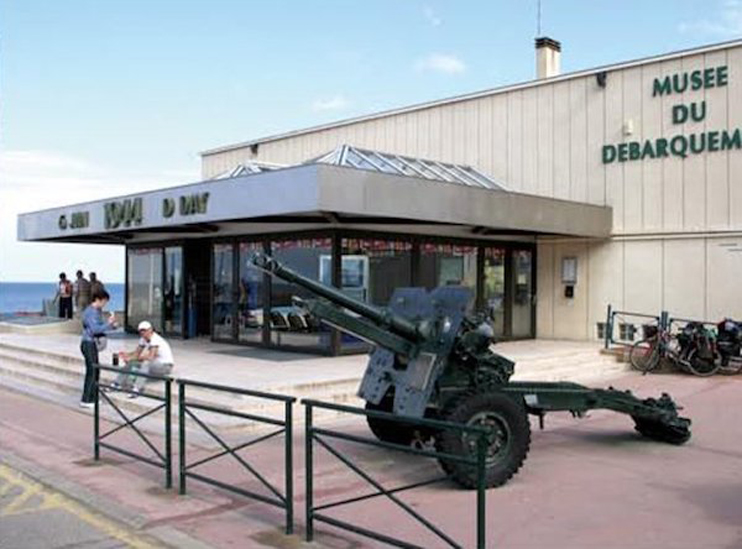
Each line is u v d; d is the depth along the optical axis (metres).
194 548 5.45
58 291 24.97
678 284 17.33
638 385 14.02
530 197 16.06
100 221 17.25
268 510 6.35
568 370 15.17
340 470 7.68
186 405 6.93
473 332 7.52
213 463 7.94
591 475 7.52
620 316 18.12
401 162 18.42
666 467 7.85
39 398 12.38
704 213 16.97
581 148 18.84
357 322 7.34
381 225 15.45
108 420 10.33
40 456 8.34
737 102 16.52
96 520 6.18
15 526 6.04
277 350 16.17
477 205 14.79
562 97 19.19
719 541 5.58
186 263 19.14
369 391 7.98
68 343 17.91
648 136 17.78
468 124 20.91
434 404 7.25
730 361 15.47
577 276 18.92
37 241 20.92
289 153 25.48
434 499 6.66
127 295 21.28
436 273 17.09
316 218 14.30
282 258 16.34
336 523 5.44
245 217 13.38
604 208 18.09
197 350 16.20
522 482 7.26
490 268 18.44
